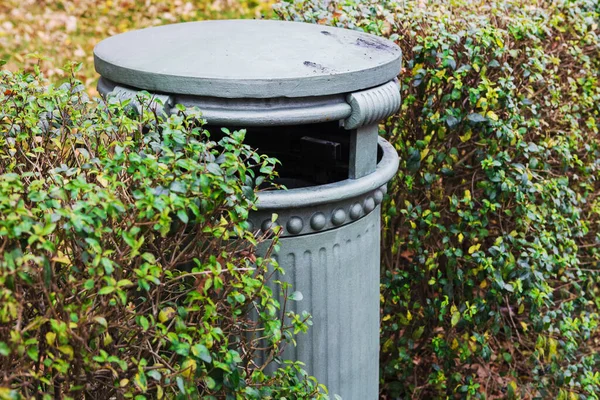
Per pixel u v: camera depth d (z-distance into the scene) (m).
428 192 3.24
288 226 2.28
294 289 2.34
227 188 1.84
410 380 3.43
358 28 3.12
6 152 2.13
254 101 2.16
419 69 3.04
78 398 1.82
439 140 3.18
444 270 3.33
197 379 1.90
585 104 3.57
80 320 1.68
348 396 2.58
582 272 3.77
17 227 1.53
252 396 2.02
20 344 1.59
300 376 2.44
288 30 2.71
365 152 2.37
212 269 1.84
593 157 3.62
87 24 7.69
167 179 1.81
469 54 3.01
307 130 2.66
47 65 6.54
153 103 2.21
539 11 3.39
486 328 3.29
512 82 3.25
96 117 2.15
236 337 2.22
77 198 1.82
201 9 8.35
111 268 1.60
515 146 3.22
